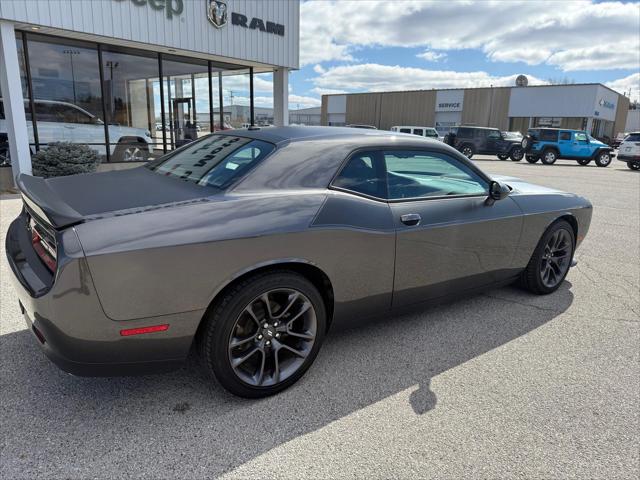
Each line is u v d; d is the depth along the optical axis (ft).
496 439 7.42
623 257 18.30
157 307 7.03
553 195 13.42
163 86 40.91
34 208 7.31
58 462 6.68
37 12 29.25
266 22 44.27
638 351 10.48
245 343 8.11
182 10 37.29
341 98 176.35
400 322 11.77
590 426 7.80
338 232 8.65
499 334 11.19
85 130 36.19
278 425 7.64
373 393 8.63
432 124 158.51
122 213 7.16
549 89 136.98
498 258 11.91
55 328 6.65
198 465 6.70
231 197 8.02
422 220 10.03
